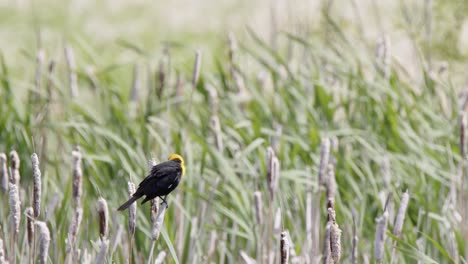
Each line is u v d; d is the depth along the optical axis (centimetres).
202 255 1119
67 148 1277
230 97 1366
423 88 1417
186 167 1142
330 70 1476
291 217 1097
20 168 1165
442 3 1617
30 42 3075
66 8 3606
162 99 1348
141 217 1059
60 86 1334
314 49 1384
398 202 1163
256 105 1412
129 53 3038
